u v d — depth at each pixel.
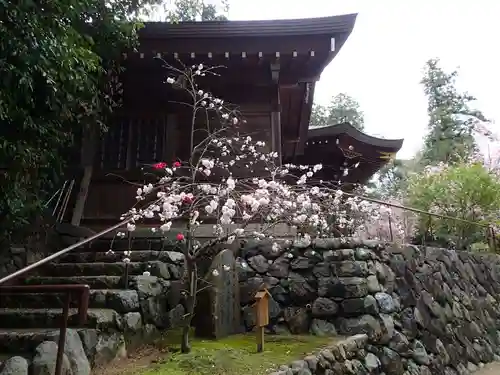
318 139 11.37
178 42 7.29
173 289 5.15
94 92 5.93
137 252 5.68
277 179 7.52
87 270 5.32
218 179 7.41
